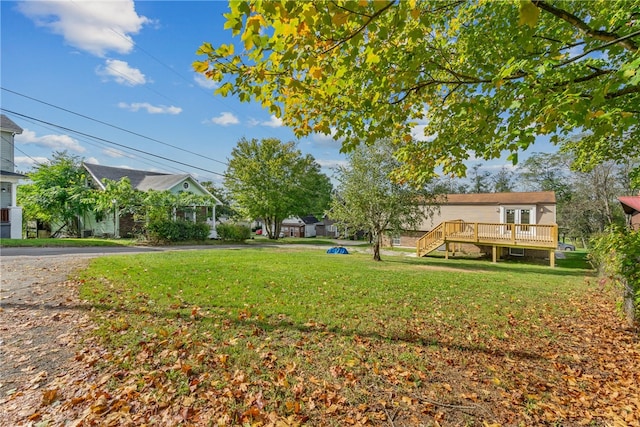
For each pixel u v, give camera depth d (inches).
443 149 147.0
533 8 53.2
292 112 127.6
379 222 523.2
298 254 563.2
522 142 99.7
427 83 122.0
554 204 727.7
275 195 1120.2
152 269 305.7
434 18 132.0
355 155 508.7
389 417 94.8
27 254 416.8
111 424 84.8
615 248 179.0
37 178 735.1
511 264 601.6
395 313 195.5
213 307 188.4
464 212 830.5
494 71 126.7
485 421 94.2
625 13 100.7
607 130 87.4
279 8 65.7
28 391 98.7
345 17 69.2
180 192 877.8
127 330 146.6
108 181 699.4
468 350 145.3
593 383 119.2
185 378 108.8
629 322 188.2
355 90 122.5
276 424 89.2
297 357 130.0
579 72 112.9
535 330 175.9
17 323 152.3
